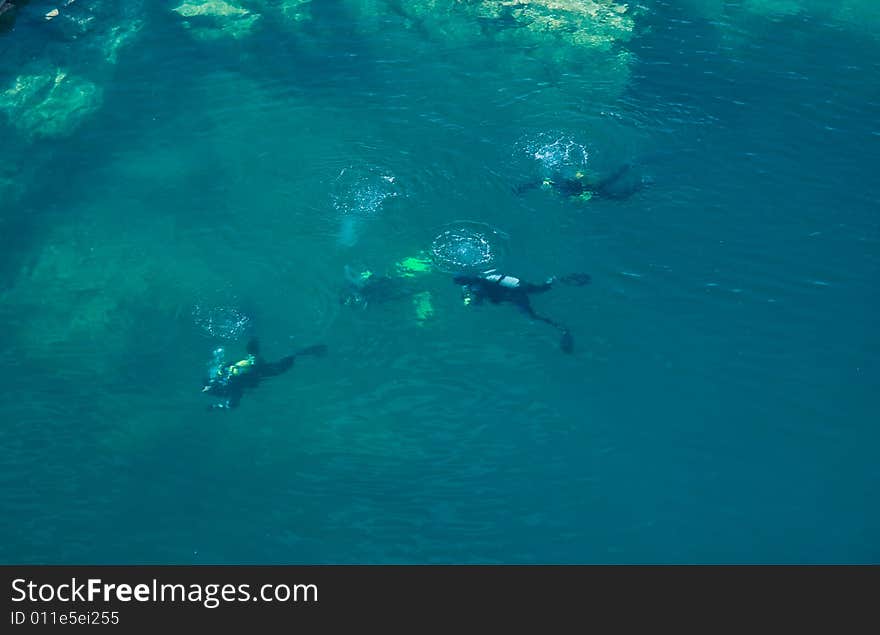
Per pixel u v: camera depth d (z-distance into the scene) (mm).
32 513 11133
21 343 13367
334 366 13000
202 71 19250
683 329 13359
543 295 13867
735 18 20891
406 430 12172
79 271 14578
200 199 15922
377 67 19281
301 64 19438
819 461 11664
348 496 11430
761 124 17250
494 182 16016
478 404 12477
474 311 13719
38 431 12102
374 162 16500
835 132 16984
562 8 21234
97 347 13336
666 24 20641
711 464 11688
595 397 12523
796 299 13703
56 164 16781
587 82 18547
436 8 21281
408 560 10734
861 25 20516
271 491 11508
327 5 21469
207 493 11477
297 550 10867
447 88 18547
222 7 21312
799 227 14914
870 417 12102
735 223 15039
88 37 20125
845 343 13039
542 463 11773
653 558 10711
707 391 12539
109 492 11445
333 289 14148
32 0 21094
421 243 14859
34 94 18344
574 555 10781
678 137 16953
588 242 14789
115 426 12227
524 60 19328
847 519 11016
